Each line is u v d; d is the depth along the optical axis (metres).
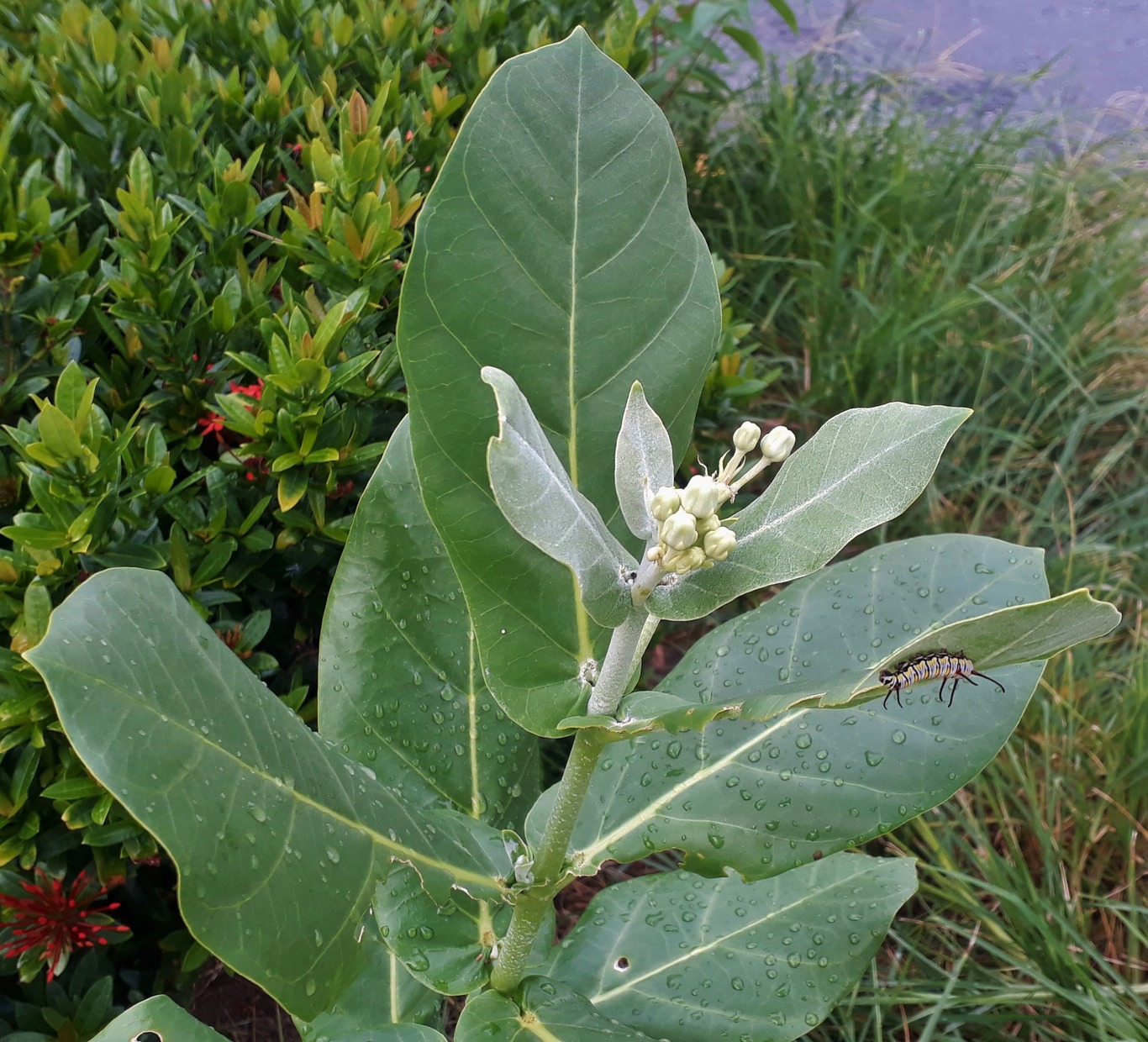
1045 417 1.24
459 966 0.46
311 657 0.76
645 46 1.15
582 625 0.38
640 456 0.36
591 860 0.45
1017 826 0.88
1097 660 1.00
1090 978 0.74
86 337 0.71
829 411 1.23
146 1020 0.40
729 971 0.54
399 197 0.79
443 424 0.37
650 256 0.40
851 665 0.50
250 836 0.32
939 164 1.50
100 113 0.79
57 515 0.55
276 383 0.62
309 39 0.95
